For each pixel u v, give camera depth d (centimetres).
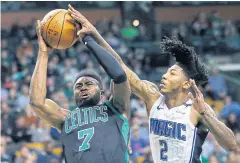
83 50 1695
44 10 1986
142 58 1766
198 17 1941
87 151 453
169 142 493
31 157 1048
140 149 1079
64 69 1555
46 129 1186
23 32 1808
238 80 1673
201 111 472
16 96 1397
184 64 504
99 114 467
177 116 493
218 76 1644
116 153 452
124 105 470
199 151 492
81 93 473
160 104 504
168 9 2019
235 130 1295
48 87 1435
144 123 1201
